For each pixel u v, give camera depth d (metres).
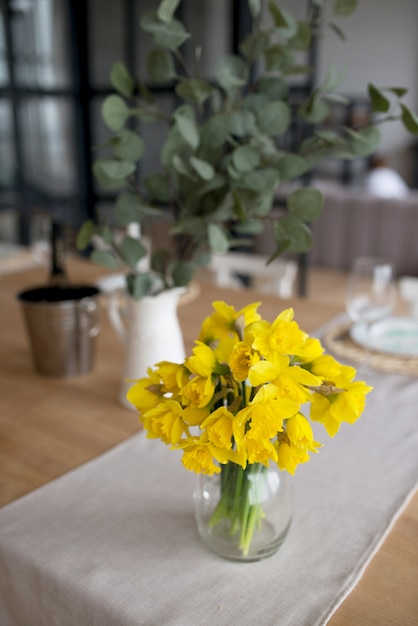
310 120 1.02
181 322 1.50
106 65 3.86
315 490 0.83
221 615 0.61
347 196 4.34
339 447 0.94
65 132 4.02
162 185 0.99
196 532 0.74
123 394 1.07
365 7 7.12
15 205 3.96
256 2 0.96
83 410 1.07
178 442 0.62
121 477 0.86
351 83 7.43
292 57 1.02
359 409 0.61
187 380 0.63
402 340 1.33
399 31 7.02
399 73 7.14
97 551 0.71
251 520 0.67
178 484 0.84
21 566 0.70
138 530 0.75
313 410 0.63
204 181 0.95
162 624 0.60
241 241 1.07
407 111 0.93
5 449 0.94
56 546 0.72
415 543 0.72
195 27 3.39
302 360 0.64
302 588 0.65
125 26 3.71
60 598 0.67
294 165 0.95
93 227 1.00
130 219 0.99
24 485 0.85
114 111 0.94
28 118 3.87
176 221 1.04
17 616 0.74
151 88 3.56
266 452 0.58
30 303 1.13
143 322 1.04
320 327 1.44
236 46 3.09
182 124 0.87
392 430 0.99
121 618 0.62
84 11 3.80
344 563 0.69
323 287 4.16
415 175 7.28
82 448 0.94
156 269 1.04
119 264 1.04
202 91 0.95
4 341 1.41
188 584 0.66
